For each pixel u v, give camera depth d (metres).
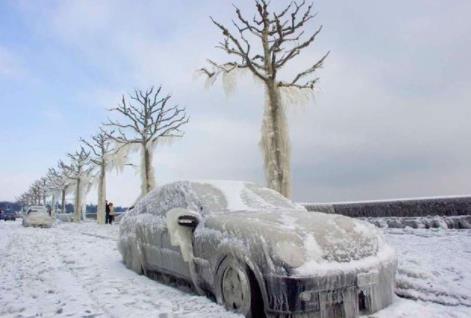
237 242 4.75
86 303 5.52
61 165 50.12
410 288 5.77
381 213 16.27
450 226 13.71
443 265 7.08
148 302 5.48
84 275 7.80
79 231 23.19
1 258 10.75
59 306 5.38
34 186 86.94
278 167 15.13
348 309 4.35
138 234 7.45
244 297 4.58
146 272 7.39
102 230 23.45
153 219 7.00
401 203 15.62
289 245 4.38
